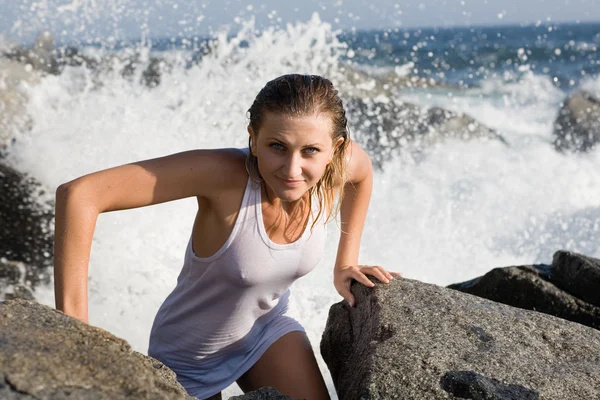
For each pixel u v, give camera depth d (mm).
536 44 38562
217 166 2221
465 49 32156
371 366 2057
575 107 13570
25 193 5234
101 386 1476
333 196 2592
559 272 3438
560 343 2303
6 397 1365
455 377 1996
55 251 2033
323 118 2070
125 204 2119
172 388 1579
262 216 2309
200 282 2459
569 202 7969
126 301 4664
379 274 2643
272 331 2727
